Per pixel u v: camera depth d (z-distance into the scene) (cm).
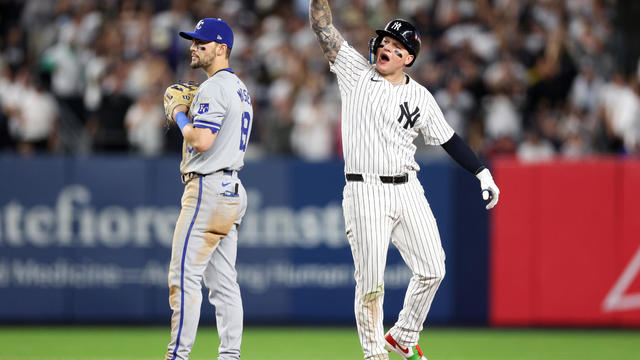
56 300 2527
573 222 2481
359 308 1502
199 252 1449
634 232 2464
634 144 3234
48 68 3366
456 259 2514
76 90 3338
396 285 2481
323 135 3152
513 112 3412
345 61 1507
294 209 2528
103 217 2527
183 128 1419
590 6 3956
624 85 3334
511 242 2498
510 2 3919
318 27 1515
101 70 3350
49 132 3177
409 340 1582
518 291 2498
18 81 3209
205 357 2052
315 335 2411
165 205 2530
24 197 2517
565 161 2486
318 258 2530
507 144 3172
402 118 1479
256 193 2527
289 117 3177
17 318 2527
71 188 2523
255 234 2525
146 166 2530
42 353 2100
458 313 2514
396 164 1481
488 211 2506
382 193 1475
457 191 2512
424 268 1523
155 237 2527
